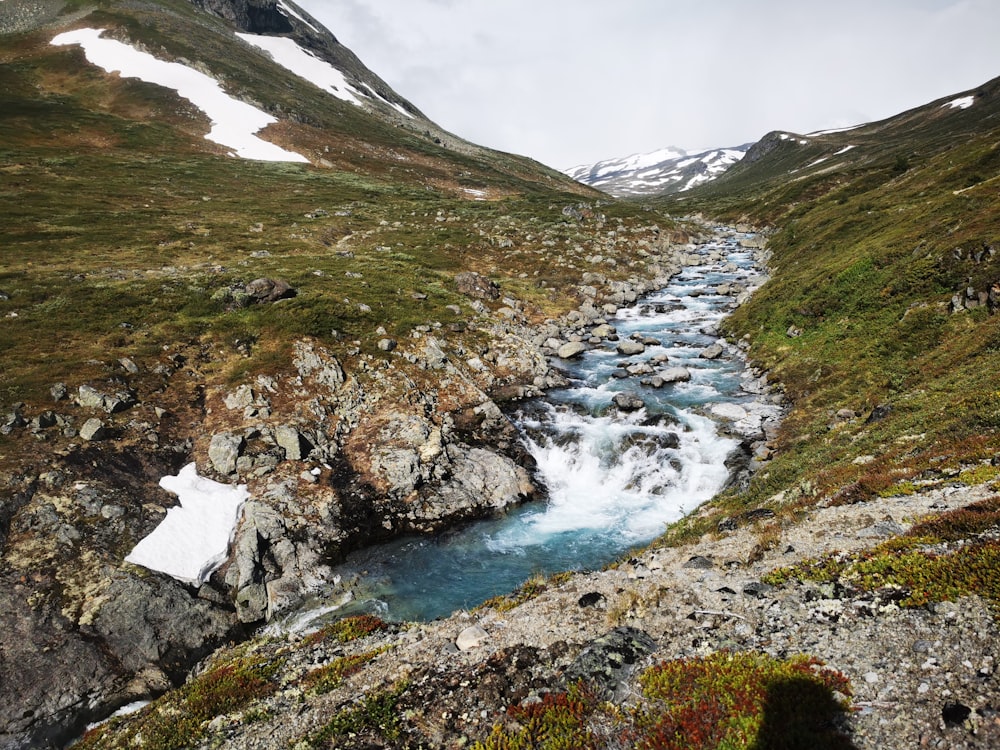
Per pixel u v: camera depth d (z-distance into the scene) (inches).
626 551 829.2
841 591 415.8
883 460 671.8
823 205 3506.4
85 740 512.4
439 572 806.5
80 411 912.9
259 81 5280.5
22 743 527.2
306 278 1759.4
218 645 681.6
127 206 2625.5
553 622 498.0
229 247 2234.3
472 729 370.3
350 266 2054.6
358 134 5315.0
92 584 667.4
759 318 1680.6
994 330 888.3
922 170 2800.2
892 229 1726.1
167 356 1153.4
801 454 868.6
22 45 4611.2
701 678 346.0
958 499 501.4
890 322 1200.8
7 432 818.8
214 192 3174.2
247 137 4372.5
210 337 1269.7
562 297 2242.9
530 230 3149.6
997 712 259.3
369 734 382.0
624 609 485.7
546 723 348.2
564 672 399.2
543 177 6742.1
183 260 1990.7
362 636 607.8
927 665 309.3
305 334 1300.4
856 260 1526.8
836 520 555.2
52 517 716.0
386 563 827.4
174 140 3929.6
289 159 4298.7
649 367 1509.6
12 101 3747.5
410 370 1274.6
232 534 815.7
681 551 641.6
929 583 377.1
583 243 2957.7
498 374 1429.6
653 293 2447.1
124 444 882.1
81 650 604.4
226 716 451.2
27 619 606.5
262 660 565.6
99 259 1868.8
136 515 773.9
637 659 396.2
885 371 1048.2
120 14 5231.3
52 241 1983.3
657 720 324.2
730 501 823.7
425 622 684.7
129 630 642.2
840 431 893.2
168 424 973.2
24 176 2731.3
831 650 350.6
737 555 561.9
